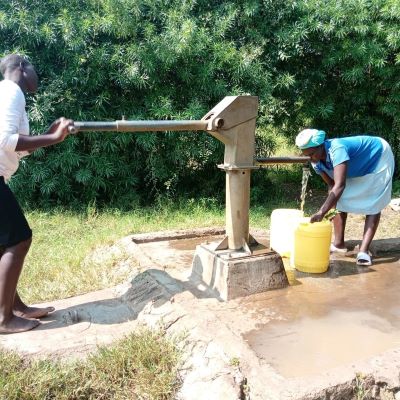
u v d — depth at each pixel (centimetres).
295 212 452
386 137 791
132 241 476
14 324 313
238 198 364
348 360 273
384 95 773
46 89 605
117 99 656
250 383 249
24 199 643
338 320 322
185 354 285
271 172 898
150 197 713
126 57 620
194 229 524
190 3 657
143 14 657
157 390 261
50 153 632
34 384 261
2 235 301
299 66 744
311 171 838
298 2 683
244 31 699
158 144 666
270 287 368
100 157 638
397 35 688
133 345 293
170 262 427
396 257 459
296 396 230
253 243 384
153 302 346
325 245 405
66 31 592
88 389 266
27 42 611
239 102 345
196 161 698
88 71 615
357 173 423
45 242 516
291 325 314
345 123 795
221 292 355
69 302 364
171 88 654
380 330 310
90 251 479
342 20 682
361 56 697
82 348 297
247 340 294
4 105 286
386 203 434
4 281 304
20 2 619
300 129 812
